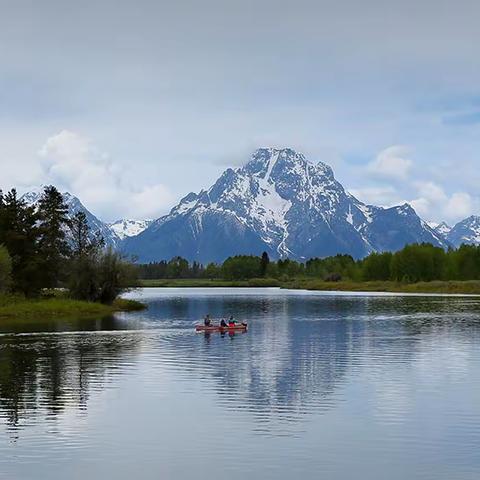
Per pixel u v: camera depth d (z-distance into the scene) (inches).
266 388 2063.2
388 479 1244.5
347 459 1354.6
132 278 6299.2
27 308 5334.6
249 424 1619.1
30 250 6309.1
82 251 7047.2
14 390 2060.8
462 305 6756.9
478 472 1278.3
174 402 1870.1
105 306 6043.3
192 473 1280.8
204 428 1587.1
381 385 2096.5
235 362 2635.3
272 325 4431.6
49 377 2301.9
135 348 3139.8
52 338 3624.5
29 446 1451.8
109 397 1945.1
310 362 2618.1
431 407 1784.0
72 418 1694.1
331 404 1825.8
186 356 2839.6
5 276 5551.2
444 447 1430.9
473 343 3243.1
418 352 2901.1
